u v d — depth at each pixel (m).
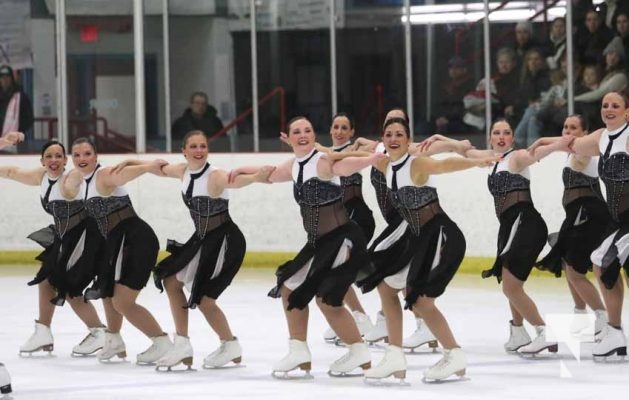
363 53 30.84
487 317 21.34
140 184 30.48
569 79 28.91
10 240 31.30
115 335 17.33
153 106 32.00
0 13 32.56
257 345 18.67
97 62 32.12
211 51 31.73
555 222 26.67
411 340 17.97
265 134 31.64
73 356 17.97
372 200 28.70
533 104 29.33
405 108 30.56
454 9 29.91
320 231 14.98
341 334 15.48
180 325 16.45
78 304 17.95
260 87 31.58
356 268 14.94
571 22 28.80
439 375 15.09
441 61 30.16
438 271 14.59
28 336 20.12
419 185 14.73
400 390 14.62
